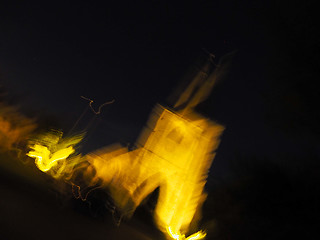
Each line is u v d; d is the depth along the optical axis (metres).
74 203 6.62
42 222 4.70
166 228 10.29
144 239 7.02
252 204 7.28
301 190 6.58
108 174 10.16
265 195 6.89
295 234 6.65
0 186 5.58
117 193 9.41
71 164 9.67
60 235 4.49
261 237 7.32
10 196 5.23
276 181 6.77
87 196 7.27
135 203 9.54
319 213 6.39
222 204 9.11
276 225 6.94
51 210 5.59
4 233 3.61
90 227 5.76
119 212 7.88
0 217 4.07
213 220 10.08
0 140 9.05
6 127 9.66
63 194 6.87
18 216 4.44
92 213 6.66
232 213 8.41
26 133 10.35
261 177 6.97
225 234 9.05
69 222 5.41
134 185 10.52
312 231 6.44
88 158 10.46
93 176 9.81
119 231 6.64
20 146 9.48
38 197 6.00
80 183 8.57
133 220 9.10
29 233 3.98
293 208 6.62
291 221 6.71
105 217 6.94
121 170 10.58
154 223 10.16
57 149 9.92
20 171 7.32
